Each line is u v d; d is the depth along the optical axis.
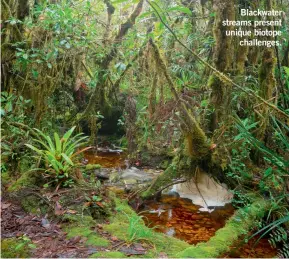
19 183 2.78
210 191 3.29
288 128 2.89
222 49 3.14
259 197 3.07
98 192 2.78
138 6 4.27
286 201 2.90
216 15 3.13
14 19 3.19
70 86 4.40
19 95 3.48
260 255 2.36
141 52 3.67
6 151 3.16
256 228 2.71
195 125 3.13
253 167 3.39
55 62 3.71
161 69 3.02
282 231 2.47
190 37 4.07
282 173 2.94
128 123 4.23
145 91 4.09
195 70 4.11
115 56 4.39
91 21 4.33
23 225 2.27
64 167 2.77
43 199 2.54
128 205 3.01
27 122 3.58
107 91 4.72
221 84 3.15
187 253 2.06
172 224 2.77
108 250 2.01
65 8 3.45
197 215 2.95
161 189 3.19
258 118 3.44
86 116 4.46
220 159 3.20
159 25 2.91
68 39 3.54
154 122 3.30
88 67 4.70
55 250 1.98
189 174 3.31
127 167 4.25
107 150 5.11
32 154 3.19
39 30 3.52
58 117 4.50
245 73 3.65
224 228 2.57
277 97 3.29
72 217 2.36
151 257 1.98
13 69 3.51
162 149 4.35
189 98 3.19
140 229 2.27
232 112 3.32
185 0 4.47
